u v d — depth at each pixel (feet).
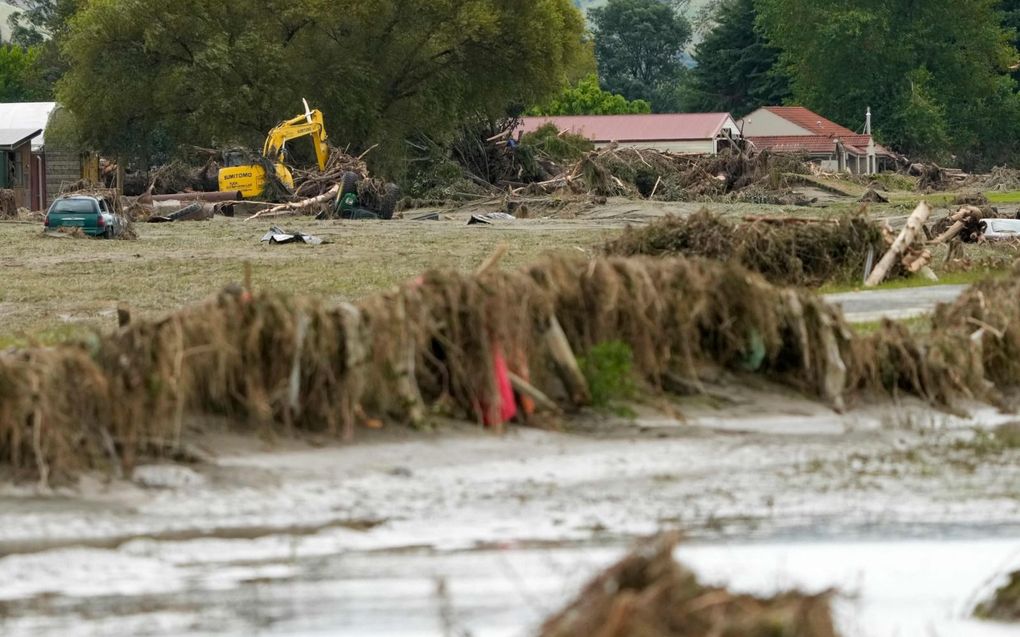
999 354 145.28
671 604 50.62
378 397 115.44
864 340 136.87
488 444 113.29
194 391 108.58
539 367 123.85
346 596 74.54
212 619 71.41
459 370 118.62
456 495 97.76
